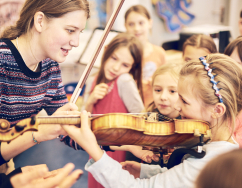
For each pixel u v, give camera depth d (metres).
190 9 4.00
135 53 2.14
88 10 1.30
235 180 0.45
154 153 1.37
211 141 1.19
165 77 1.65
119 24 3.92
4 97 1.33
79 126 1.13
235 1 3.93
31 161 2.68
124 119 1.10
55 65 1.54
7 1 3.01
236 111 1.17
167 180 1.04
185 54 2.25
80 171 0.92
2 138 1.05
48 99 1.58
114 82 2.09
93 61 1.56
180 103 1.22
